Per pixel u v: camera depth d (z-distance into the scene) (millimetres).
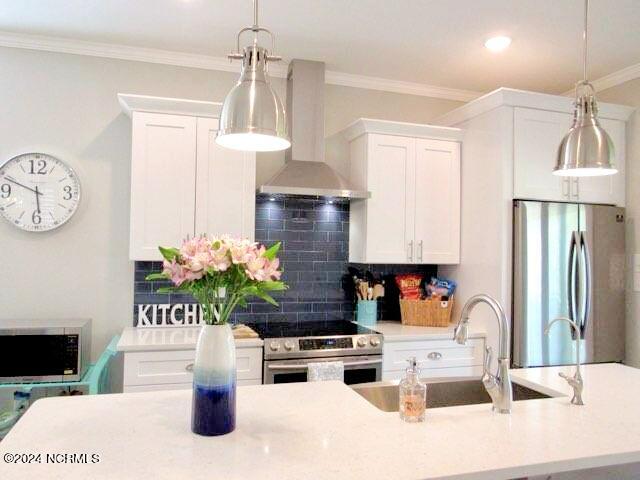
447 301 3350
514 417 1505
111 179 3166
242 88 1410
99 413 1460
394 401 1974
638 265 3316
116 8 2658
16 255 3021
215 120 3004
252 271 1313
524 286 3029
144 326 3145
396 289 3717
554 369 2209
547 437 1336
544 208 3104
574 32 2873
